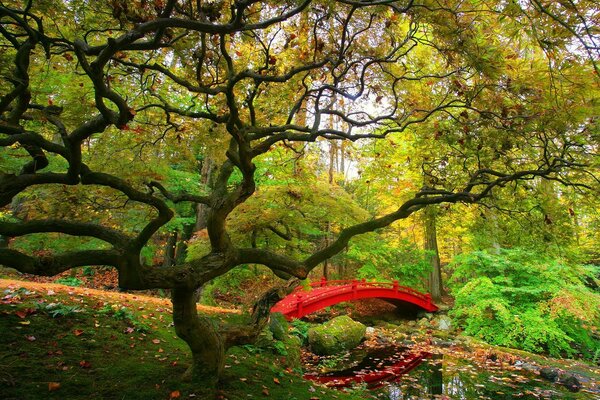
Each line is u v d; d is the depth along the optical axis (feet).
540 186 11.83
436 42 10.31
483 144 10.33
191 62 10.78
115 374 10.23
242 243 22.12
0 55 8.34
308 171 21.48
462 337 31.53
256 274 27.84
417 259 46.42
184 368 11.16
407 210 11.43
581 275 29.35
